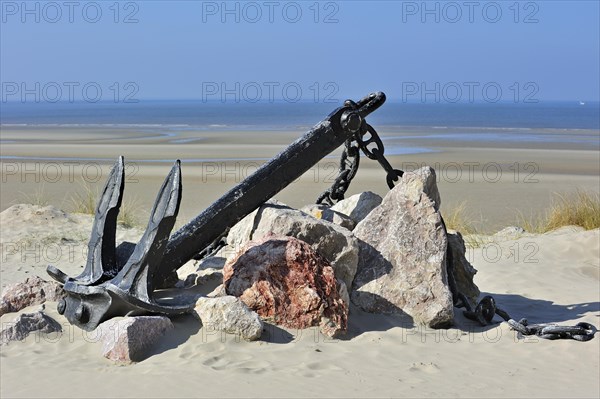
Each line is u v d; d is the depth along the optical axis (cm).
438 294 771
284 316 721
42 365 646
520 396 607
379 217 820
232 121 10069
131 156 3491
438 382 630
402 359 681
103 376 621
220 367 636
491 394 609
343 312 729
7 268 1073
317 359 663
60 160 3253
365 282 785
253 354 666
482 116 12338
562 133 6312
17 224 1335
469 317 812
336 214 870
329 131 815
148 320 671
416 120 10106
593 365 689
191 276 839
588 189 2258
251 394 585
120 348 652
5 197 2023
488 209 1848
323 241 777
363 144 861
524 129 7156
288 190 2152
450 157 3428
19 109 19962
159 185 2317
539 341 749
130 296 686
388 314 775
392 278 783
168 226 683
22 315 719
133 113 14950
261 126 8125
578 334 755
